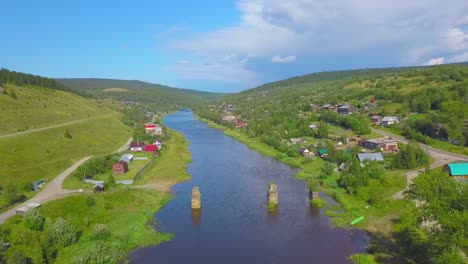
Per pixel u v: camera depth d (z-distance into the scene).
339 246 63.88
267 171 121.38
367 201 83.94
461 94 174.38
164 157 142.00
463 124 138.75
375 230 69.44
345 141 147.12
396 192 85.88
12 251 56.41
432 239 47.31
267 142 173.00
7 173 93.06
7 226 64.19
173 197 93.06
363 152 122.94
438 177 56.25
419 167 105.00
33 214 65.19
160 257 60.62
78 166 109.06
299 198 91.12
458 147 123.75
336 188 96.50
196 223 75.62
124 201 84.94
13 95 184.25
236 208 84.62
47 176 100.81
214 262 58.97
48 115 176.75
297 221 75.88
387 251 60.66
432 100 177.00
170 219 78.00
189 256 61.00
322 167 117.25
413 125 150.88
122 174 109.31
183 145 174.12
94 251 56.94
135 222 74.56
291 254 61.41
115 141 166.12
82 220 72.44
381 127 168.88
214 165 131.50
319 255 60.84
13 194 77.12
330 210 81.50
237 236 68.88
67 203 76.69
